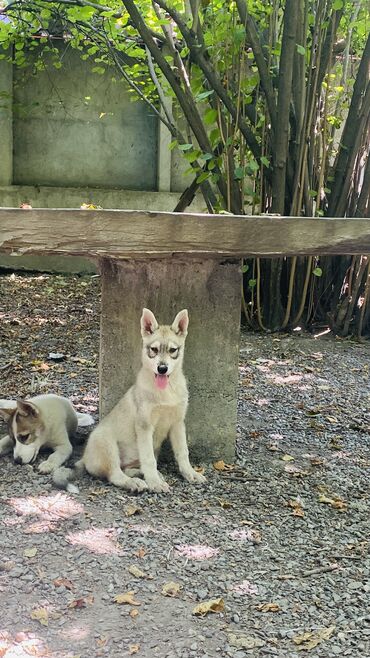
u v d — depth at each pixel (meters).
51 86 11.85
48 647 2.80
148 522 3.84
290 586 3.31
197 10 7.64
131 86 10.79
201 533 3.76
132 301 4.61
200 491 4.30
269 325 8.92
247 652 2.83
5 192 11.80
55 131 11.98
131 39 10.05
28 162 11.99
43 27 10.65
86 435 5.08
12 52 11.60
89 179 12.19
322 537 3.82
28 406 4.53
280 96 7.80
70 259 12.05
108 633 2.90
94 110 12.02
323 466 4.88
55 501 4.01
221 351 4.69
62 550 3.50
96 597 3.14
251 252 4.11
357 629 3.01
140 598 3.15
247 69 9.20
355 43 9.48
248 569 3.44
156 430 4.44
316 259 8.88
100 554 3.48
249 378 6.98
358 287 8.72
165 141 11.98
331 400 6.44
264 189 8.77
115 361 4.68
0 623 2.93
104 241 3.92
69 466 4.46
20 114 11.84
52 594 3.14
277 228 4.12
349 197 8.92
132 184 12.33
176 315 4.53
